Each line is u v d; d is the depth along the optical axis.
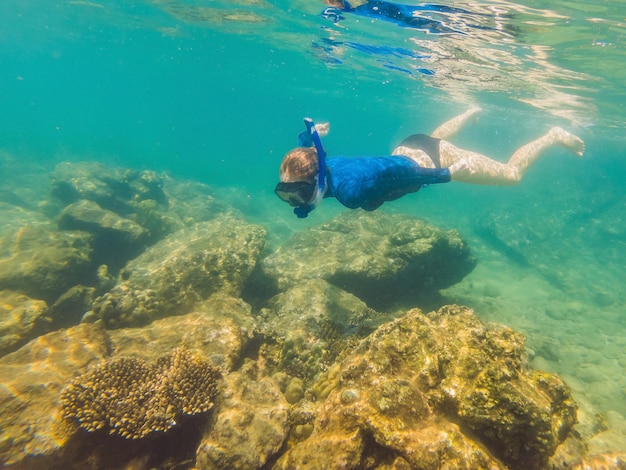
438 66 18.50
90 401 4.34
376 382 3.56
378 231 13.15
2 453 4.00
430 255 10.99
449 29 12.82
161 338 6.20
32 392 4.71
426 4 11.12
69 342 5.66
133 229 11.94
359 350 4.17
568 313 12.97
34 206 18.42
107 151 42.84
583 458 3.60
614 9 9.09
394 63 20.48
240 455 3.90
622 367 9.72
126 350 5.95
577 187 35.19
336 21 15.75
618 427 4.90
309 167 3.24
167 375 4.69
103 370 4.72
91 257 10.66
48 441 4.11
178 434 4.51
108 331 6.54
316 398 4.93
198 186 24.25
